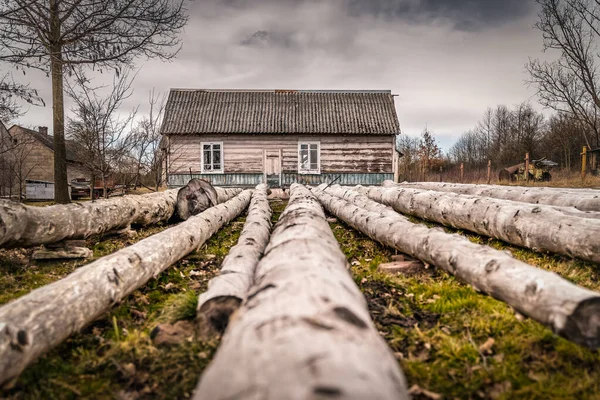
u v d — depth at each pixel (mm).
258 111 17594
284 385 1160
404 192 8750
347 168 17125
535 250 4527
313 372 1189
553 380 2064
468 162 47938
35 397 2029
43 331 2207
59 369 2287
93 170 9172
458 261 3295
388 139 17125
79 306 2576
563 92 20547
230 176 16938
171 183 16750
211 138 16875
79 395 2076
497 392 2023
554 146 30312
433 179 30094
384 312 3080
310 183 17094
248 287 2943
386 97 18594
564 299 2135
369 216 5801
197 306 2852
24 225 4234
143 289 3711
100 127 9219
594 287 3383
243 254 3670
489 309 2967
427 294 3404
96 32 9492
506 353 2375
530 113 40281
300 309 1638
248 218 6293
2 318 2078
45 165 26234
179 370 2270
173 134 16562
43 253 4746
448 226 6824
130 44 9703
